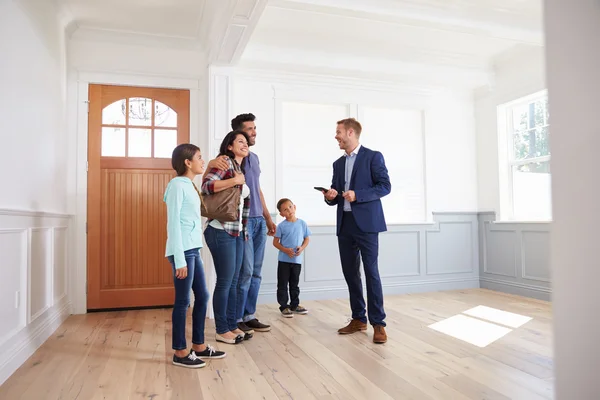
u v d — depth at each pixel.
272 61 4.62
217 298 2.97
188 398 2.05
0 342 2.34
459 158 5.67
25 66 2.87
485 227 5.56
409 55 4.99
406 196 5.43
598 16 0.66
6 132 2.50
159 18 4.06
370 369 2.45
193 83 4.59
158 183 4.47
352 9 3.58
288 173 4.95
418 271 5.34
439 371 2.41
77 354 2.80
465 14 3.87
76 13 3.94
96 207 4.29
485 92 5.57
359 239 3.07
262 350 2.83
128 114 4.44
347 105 5.19
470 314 3.94
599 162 0.66
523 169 5.18
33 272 2.96
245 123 3.23
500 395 2.07
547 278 4.64
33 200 3.04
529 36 4.07
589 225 0.67
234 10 3.11
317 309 4.28
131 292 4.35
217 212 2.74
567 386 0.70
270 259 4.68
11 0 2.60
